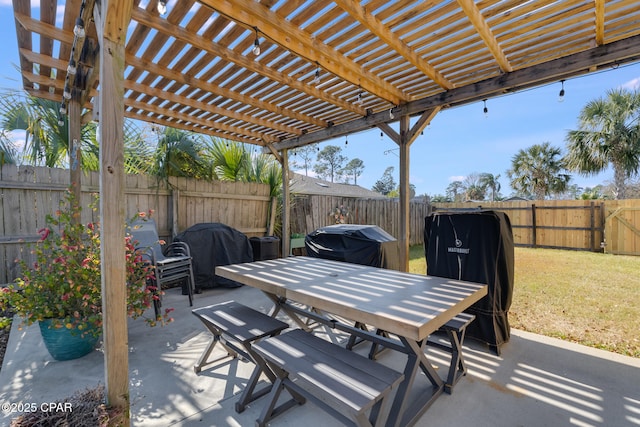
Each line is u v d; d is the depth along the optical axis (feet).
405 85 11.39
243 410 6.25
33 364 7.93
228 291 15.21
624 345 9.00
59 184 13.17
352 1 6.79
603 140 32.32
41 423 4.26
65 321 7.52
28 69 9.73
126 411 4.97
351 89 11.76
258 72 9.87
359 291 6.57
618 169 32.53
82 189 13.93
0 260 12.01
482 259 8.89
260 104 12.93
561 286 15.10
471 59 9.45
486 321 8.82
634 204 24.29
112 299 4.93
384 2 6.91
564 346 9.04
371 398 4.23
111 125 4.93
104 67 4.86
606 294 13.74
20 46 8.55
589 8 6.95
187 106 13.07
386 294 6.33
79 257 8.32
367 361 5.31
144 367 7.93
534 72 9.55
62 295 7.66
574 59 8.85
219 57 9.29
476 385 7.18
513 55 9.18
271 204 20.68
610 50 8.28
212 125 15.52
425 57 9.31
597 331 9.96
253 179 20.90
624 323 10.51
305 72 10.43
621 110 31.01
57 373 7.50
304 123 15.92
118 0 4.69
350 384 4.58
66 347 7.97
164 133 17.54
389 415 5.57
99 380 7.21
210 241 15.21
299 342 6.08
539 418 6.02
